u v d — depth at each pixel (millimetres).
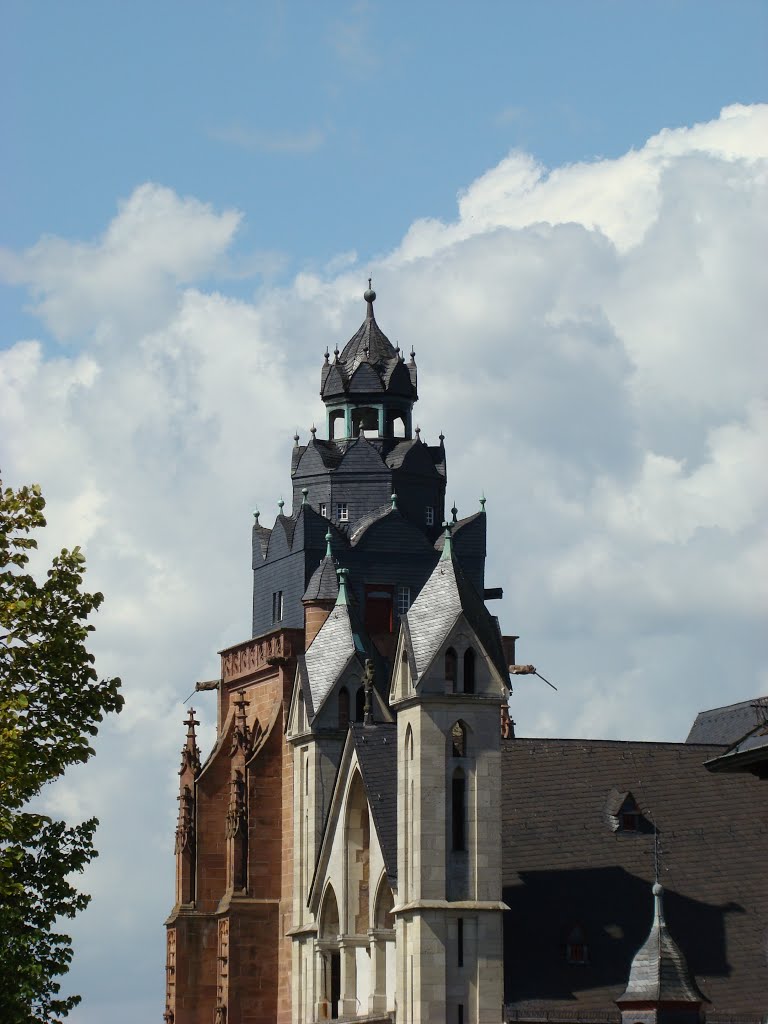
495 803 141500
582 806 152250
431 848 140125
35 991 101438
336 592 189000
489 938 139625
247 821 186375
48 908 103188
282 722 188250
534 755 155625
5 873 101562
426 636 143750
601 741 157500
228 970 183875
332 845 158750
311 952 160875
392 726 156125
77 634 105188
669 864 149000
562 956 141625
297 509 199250
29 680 104250
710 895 147250
